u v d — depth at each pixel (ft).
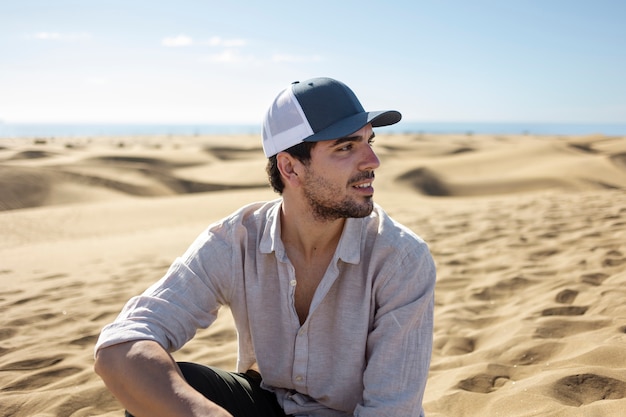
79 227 48.83
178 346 5.16
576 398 7.39
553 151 132.98
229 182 107.55
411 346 4.99
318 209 4.94
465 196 97.96
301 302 5.29
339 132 4.66
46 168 99.19
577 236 18.10
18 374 10.27
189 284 5.22
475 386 8.36
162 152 151.02
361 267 5.08
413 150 167.73
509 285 13.69
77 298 15.71
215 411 4.28
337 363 5.14
